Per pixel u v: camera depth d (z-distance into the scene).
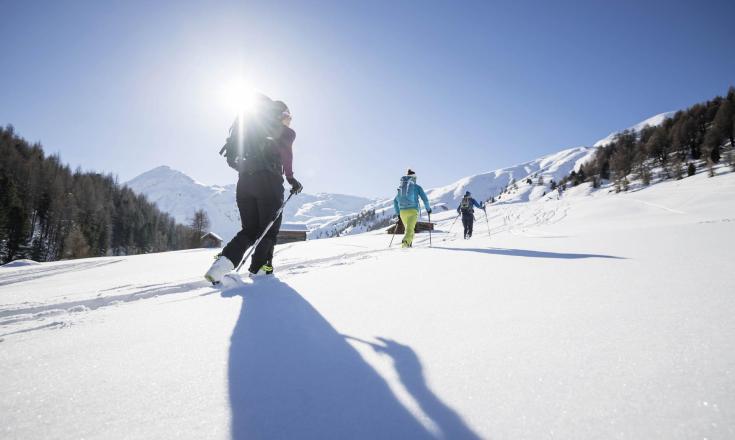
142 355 1.30
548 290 2.01
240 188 3.29
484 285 2.27
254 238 3.27
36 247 57.19
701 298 1.61
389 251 5.41
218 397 0.98
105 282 3.95
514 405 0.87
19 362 1.25
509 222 27.41
